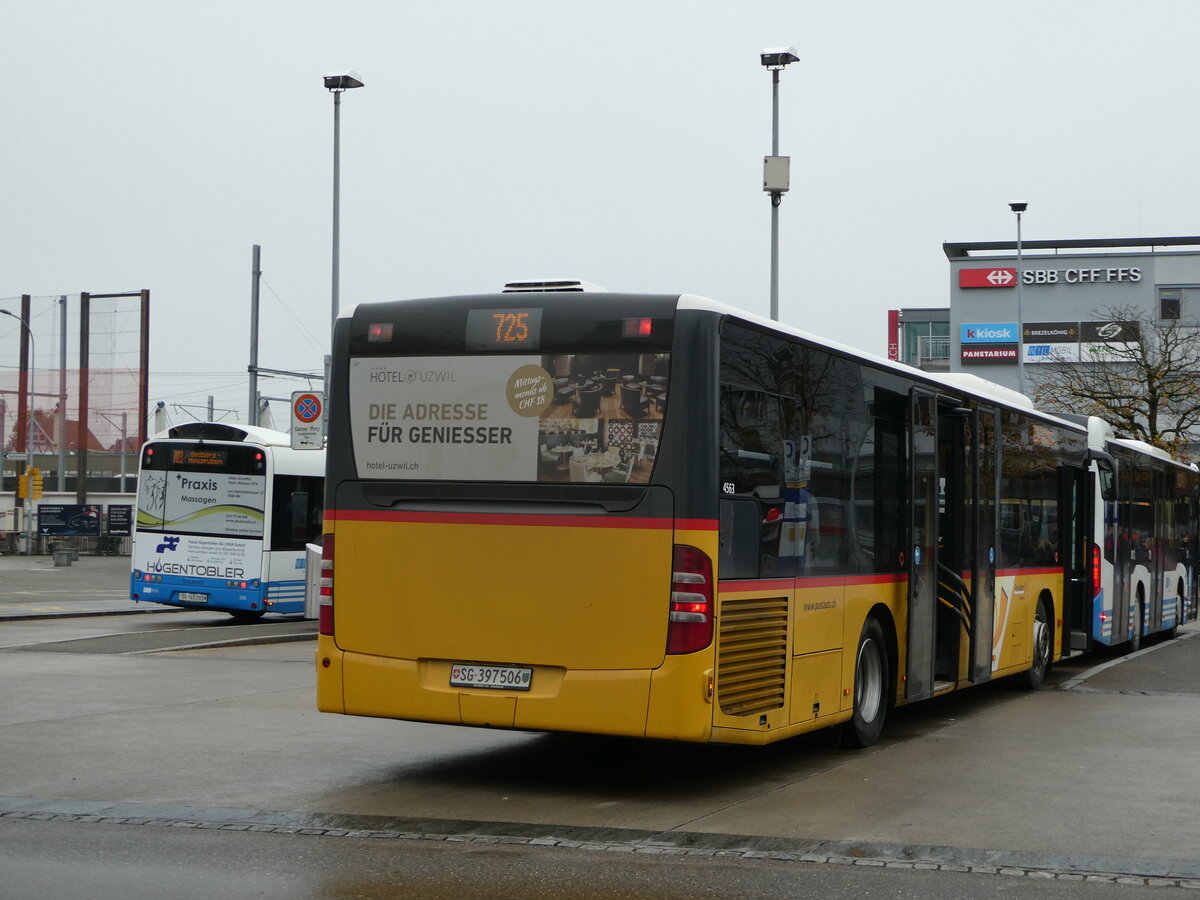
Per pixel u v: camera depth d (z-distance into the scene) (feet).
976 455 44.88
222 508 80.48
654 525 28.27
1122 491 68.54
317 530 83.71
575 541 28.81
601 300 29.25
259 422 132.16
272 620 88.02
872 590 36.45
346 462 31.07
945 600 42.73
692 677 27.94
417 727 39.42
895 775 32.89
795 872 23.02
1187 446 160.45
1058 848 25.02
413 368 30.58
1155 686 54.75
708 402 28.37
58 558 173.99
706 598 28.07
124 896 20.77
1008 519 48.85
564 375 29.25
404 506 30.35
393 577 30.32
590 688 28.45
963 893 21.77
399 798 29.09
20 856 23.36
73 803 27.91
